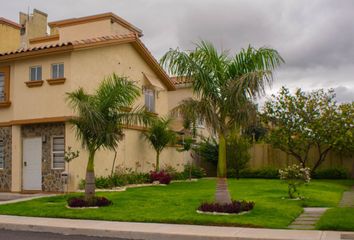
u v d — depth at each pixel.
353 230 10.74
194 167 29.48
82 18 24.98
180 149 27.50
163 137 23.98
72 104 18.00
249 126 13.16
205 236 10.30
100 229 11.28
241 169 28.67
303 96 27.69
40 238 10.94
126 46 23.39
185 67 12.86
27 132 20.58
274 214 12.64
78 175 19.30
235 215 12.48
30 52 19.88
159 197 16.53
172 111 13.16
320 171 27.70
